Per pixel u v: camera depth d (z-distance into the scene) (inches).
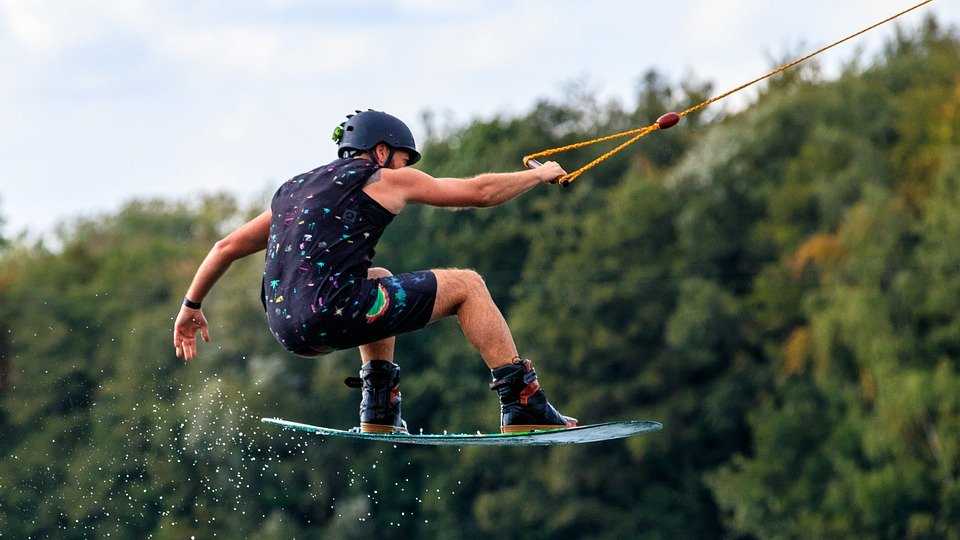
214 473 4434.1
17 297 5093.5
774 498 4749.0
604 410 5556.1
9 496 4136.3
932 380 4259.4
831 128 5693.9
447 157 7096.5
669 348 5561.0
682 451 5428.2
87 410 4554.6
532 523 5319.9
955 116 5354.3
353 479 5078.7
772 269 5433.1
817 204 5497.1
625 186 6038.4
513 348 1060.5
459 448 5438.0
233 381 4911.4
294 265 1002.7
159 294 5536.4
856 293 4611.2
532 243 6200.8
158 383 4830.2
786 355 5128.0
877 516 4303.6
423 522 5295.3
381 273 1039.0
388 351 1117.1
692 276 5738.2
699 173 5930.1
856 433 4628.4
